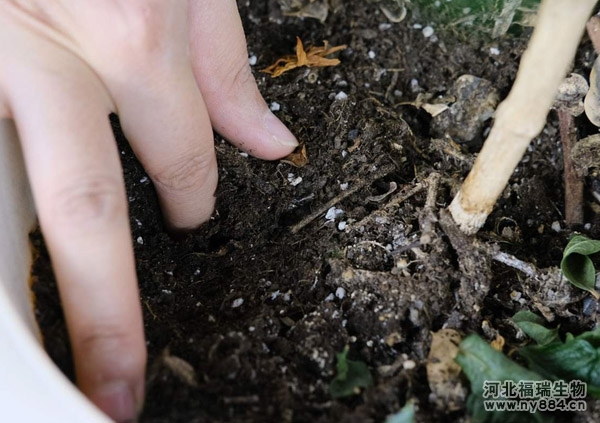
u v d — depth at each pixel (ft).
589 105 0.88
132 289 0.66
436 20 1.01
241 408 0.67
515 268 0.82
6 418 0.58
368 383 0.70
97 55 0.72
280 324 0.77
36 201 0.66
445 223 0.79
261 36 1.05
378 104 0.95
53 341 0.68
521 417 0.69
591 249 0.79
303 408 0.69
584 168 0.89
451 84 0.99
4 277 0.65
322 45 1.04
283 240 0.85
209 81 0.86
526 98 0.65
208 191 0.83
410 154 0.92
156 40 0.72
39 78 0.68
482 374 0.69
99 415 0.57
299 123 0.94
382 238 0.83
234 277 0.83
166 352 0.70
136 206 0.86
